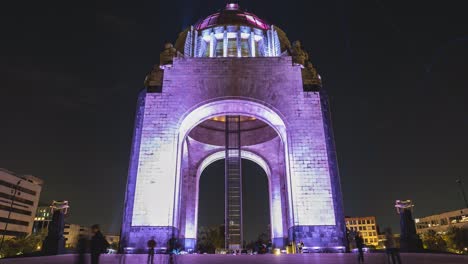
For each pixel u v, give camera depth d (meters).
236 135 38.00
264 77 27.86
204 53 36.16
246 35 35.28
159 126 25.91
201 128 38.41
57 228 19.53
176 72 27.97
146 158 24.75
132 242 22.33
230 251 29.73
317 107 26.80
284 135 28.09
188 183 37.31
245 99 27.09
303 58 28.78
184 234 35.38
